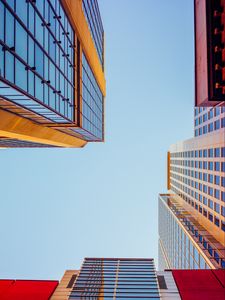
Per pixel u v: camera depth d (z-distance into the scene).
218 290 31.73
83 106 43.41
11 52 19.09
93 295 32.06
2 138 39.84
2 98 21.73
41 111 28.19
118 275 38.38
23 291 30.83
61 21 32.22
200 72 31.14
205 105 31.64
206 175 57.12
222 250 46.38
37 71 24.36
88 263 43.25
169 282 34.56
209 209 55.50
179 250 69.38
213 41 28.19
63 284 34.41
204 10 29.52
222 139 47.00
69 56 35.88
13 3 19.53
